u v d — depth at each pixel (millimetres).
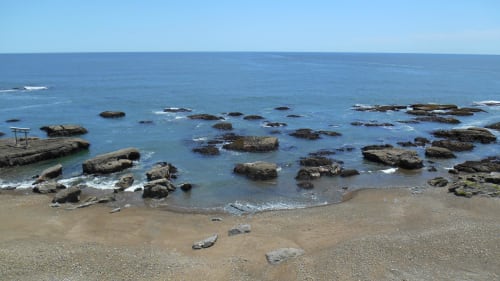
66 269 21391
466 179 37094
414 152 44156
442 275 21062
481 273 21234
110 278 20656
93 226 27828
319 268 21766
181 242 25594
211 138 52375
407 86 116375
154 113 70250
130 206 31641
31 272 20984
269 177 38094
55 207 31016
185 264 22359
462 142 50594
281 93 97312
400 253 23266
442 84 123375
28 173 39375
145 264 22234
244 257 23266
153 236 26484
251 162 41969
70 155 45344
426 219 28719
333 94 96688
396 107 75938
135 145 49219
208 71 176000
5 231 26516
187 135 54125
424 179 38625
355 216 29469
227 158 44281
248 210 31188
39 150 42844
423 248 23859
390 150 44781
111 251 23719
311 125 61375
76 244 24609
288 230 27141
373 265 21953
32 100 84250
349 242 24734
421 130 58562
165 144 49594
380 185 36969
